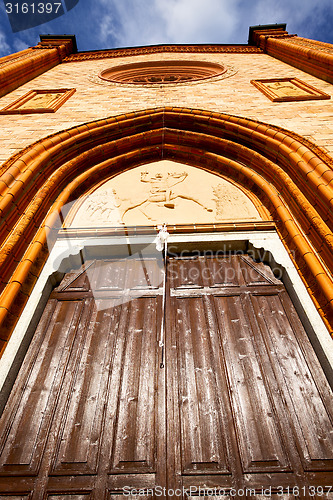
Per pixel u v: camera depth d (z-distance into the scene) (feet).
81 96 23.15
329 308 9.72
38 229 12.89
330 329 9.48
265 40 34.01
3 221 11.62
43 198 13.56
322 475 7.55
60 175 15.21
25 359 9.93
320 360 9.52
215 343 10.32
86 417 8.70
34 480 7.65
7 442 8.25
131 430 8.45
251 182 15.99
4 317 9.66
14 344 9.71
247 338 10.38
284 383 9.18
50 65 31.89
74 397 9.11
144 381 9.45
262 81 24.36
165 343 10.38
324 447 7.97
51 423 8.60
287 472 7.64
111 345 10.37
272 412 8.66
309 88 21.48
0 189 12.01
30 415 8.74
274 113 18.20
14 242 11.28
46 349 10.26
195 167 18.42
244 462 7.84
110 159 17.98
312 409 8.62
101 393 9.18
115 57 35.40
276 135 15.28
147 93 23.26
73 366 9.82
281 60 30.19
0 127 17.87
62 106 21.07
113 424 8.57
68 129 16.80
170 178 17.57
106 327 10.92
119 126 18.28
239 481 7.56
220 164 17.65
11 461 7.93
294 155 13.71
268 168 15.19
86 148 17.37
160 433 8.39
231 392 9.11
